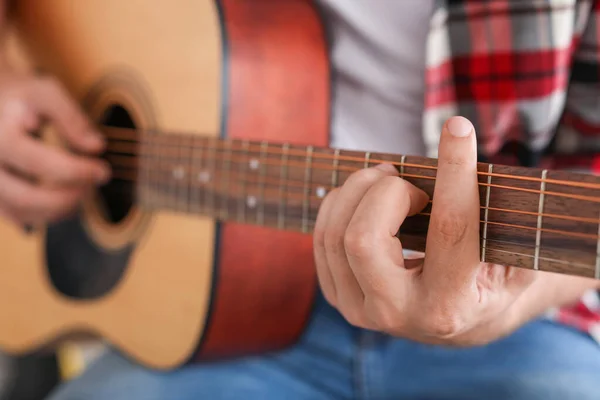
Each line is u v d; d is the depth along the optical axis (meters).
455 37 0.69
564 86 0.69
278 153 0.61
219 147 0.67
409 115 0.76
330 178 0.58
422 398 0.74
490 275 0.52
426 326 0.52
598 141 0.71
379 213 0.49
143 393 0.77
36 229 0.91
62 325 0.89
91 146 0.80
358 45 0.76
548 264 0.48
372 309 0.52
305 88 0.73
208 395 0.76
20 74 0.85
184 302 0.75
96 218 0.83
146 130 0.76
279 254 0.73
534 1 0.66
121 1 0.79
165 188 0.74
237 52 0.71
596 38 0.67
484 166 0.49
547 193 0.47
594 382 0.69
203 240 0.72
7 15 0.92
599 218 0.46
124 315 0.81
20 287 0.94
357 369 0.77
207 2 0.72
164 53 0.75
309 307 0.76
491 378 0.71
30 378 1.10
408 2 0.73
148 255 0.78
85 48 0.84
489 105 0.70
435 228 0.49
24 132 0.80
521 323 0.58
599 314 0.75
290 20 0.73
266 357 0.80
